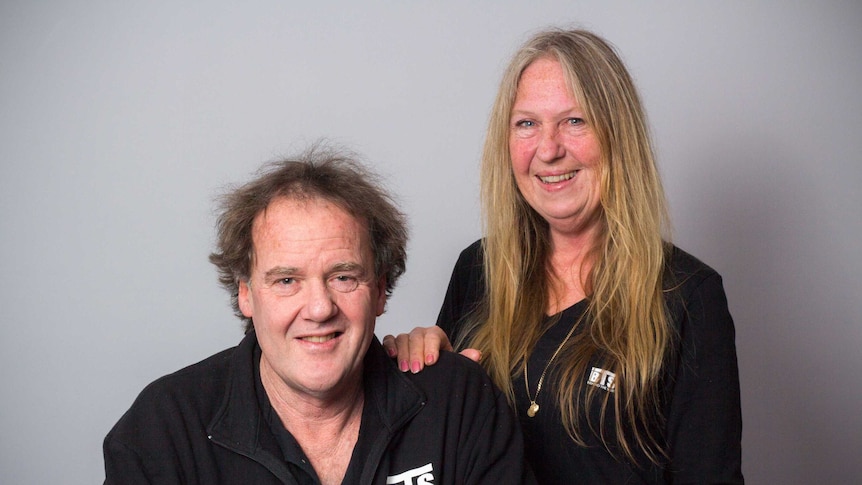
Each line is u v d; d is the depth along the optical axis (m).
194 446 1.58
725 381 1.86
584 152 1.91
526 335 2.03
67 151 2.90
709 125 2.98
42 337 2.95
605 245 1.98
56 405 2.97
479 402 1.77
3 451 2.96
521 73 1.97
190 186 2.95
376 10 2.98
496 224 2.09
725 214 3.01
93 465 3.01
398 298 3.07
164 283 2.98
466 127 3.02
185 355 3.01
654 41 2.98
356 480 1.64
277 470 1.59
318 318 1.51
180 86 2.93
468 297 2.26
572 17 2.99
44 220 2.92
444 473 1.69
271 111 2.96
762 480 3.14
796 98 2.98
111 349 2.97
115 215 2.94
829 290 3.05
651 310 1.91
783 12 2.97
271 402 1.65
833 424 3.12
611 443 1.89
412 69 3.00
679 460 1.89
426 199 3.04
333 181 1.58
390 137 3.01
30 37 2.87
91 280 2.95
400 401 1.71
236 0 2.93
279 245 1.53
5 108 2.87
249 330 1.76
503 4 3.00
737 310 3.05
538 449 1.96
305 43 2.96
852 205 3.02
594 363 1.92
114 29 2.89
